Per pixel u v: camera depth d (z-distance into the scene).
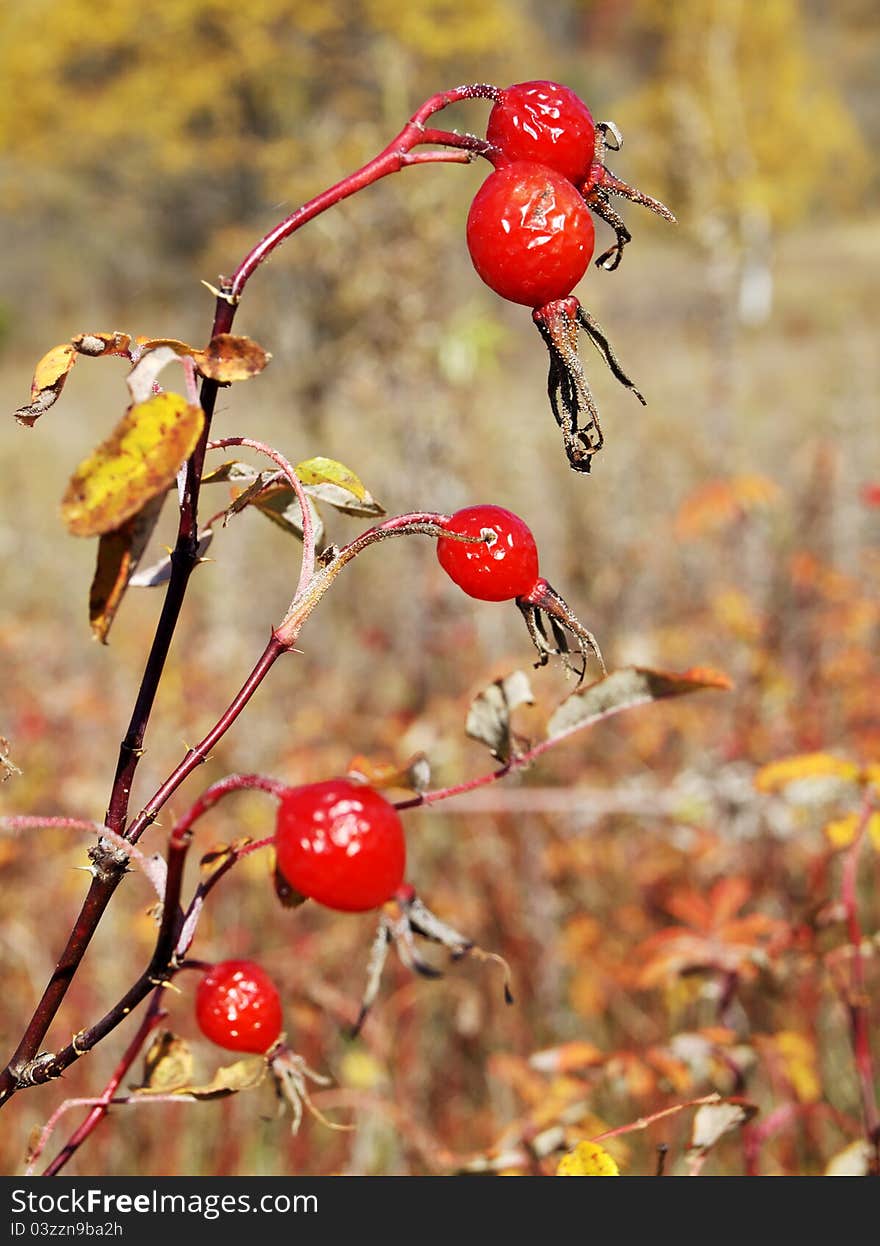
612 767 3.89
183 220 26.34
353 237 5.91
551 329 1.15
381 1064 2.79
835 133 23.02
